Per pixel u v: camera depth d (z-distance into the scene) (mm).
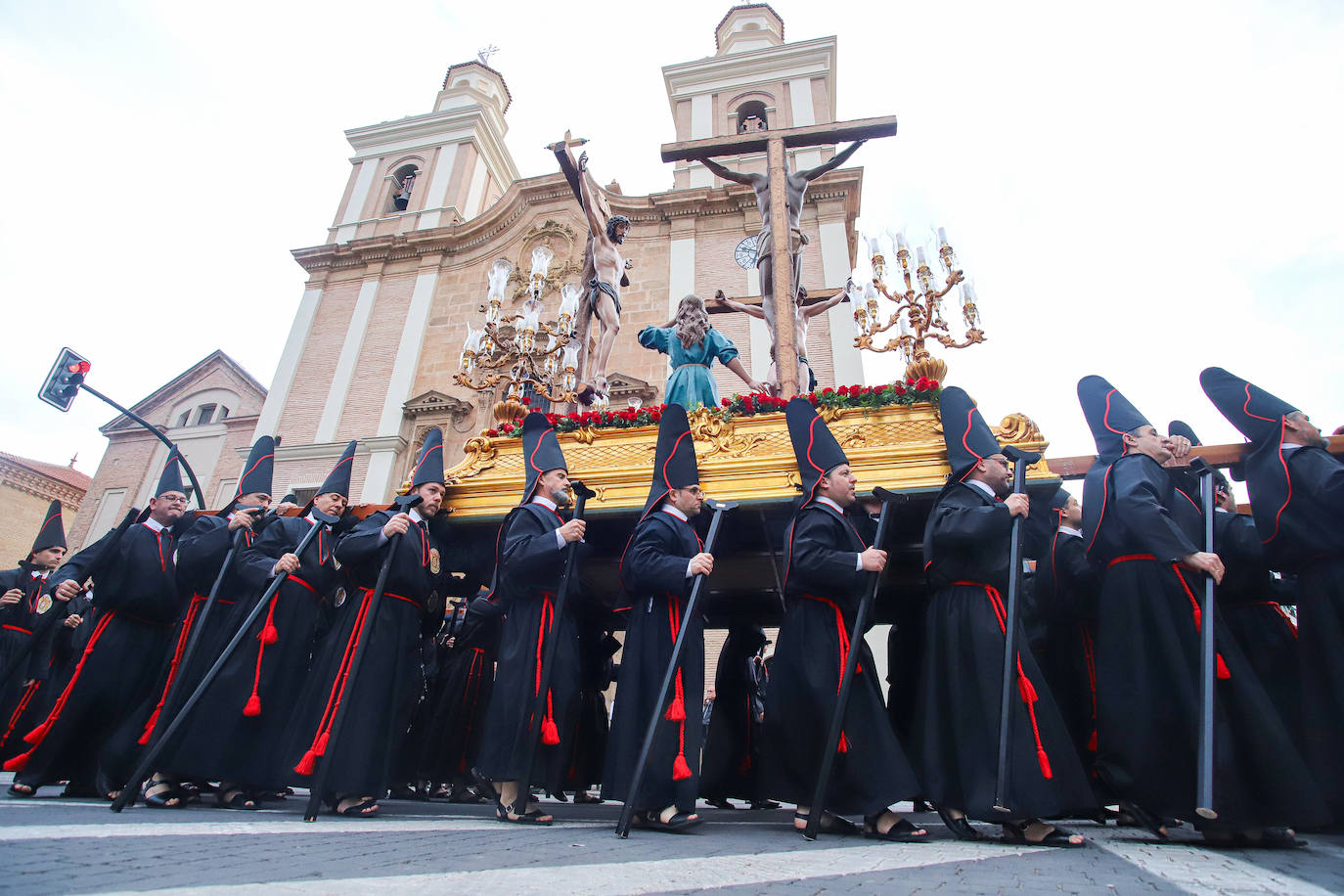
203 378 23844
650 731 2996
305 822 2877
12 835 1948
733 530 4758
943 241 6395
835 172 19172
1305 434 3594
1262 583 3908
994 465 3523
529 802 3428
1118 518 3260
